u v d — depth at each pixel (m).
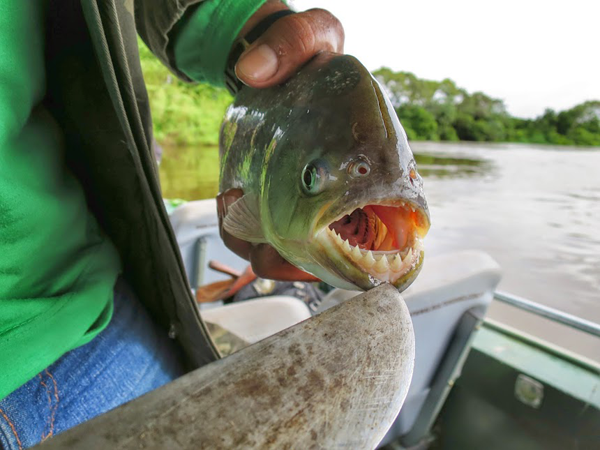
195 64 0.19
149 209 0.15
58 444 0.06
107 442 0.06
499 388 0.32
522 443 0.32
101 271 0.15
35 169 0.12
